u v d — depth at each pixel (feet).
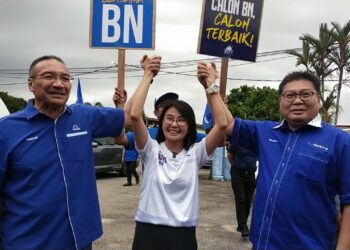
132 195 35.53
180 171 11.27
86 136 10.69
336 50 78.89
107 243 21.04
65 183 10.08
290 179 9.75
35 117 10.13
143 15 15.38
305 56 79.05
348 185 9.58
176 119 11.55
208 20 14.61
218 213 28.91
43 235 9.84
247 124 11.34
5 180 10.03
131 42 15.37
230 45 14.74
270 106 114.62
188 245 11.13
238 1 14.80
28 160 9.84
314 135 9.96
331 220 9.84
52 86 10.00
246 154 22.49
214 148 11.78
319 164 9.61
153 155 11.60
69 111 10.59
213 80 12.00
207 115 15.92
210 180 49.08
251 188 23.12
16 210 9.88
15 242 9.82
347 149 9.64
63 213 10.01
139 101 11.62
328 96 76.69
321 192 9.63
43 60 10.16
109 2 15.49
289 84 10.19
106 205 30.78
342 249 9.60
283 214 9.72
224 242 21.75
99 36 15.55
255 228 10.21
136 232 11.44
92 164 10.85
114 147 47.62
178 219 10.98
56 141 10.16
